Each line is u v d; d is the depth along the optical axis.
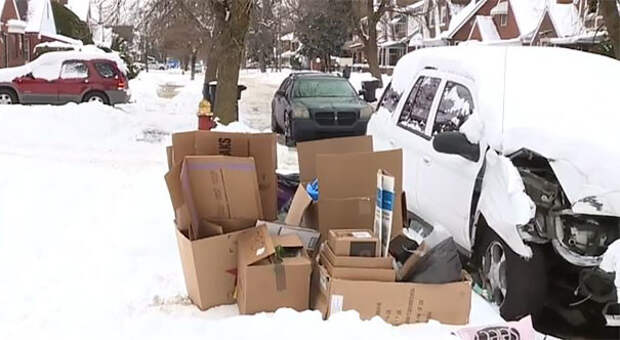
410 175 6.12
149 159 11.38
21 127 13.19
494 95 5.21
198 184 4.50
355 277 4.15
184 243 4.50
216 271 4.45
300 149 5.51
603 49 22.33
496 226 4.66
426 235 5.57
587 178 4.41
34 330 4.09
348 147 5.54
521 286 4.62
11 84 19.27
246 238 4.45
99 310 4.43
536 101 5.12
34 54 33.53
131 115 15.75
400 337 3.90
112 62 20.16
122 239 6.20
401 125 6.62
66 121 13.93
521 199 4.46
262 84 41.66
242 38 15.14
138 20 18.61
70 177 9.03
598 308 4.84
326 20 50.62
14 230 6.33
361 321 4.02
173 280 5.07
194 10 17.38
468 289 4.20
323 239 4.71
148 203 7.69
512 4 47.25
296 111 14.44
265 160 4.87
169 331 4.00
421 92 6.52
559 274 4.65
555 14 40.12
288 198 5.77
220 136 4.81
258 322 4.03
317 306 4.32
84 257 5.62
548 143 4.62
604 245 4.44
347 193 4.77
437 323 4.17
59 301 4.59
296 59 59.47
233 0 14.80
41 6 38.94
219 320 4.18
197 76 56.03
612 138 4.65
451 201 5.34
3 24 33.09
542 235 4.56
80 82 19.66
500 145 4.84
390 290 4.14
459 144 5.12
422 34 55.25
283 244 4.41
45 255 5.64
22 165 9.69
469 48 6.30
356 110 14.64
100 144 12.81
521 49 6.03
